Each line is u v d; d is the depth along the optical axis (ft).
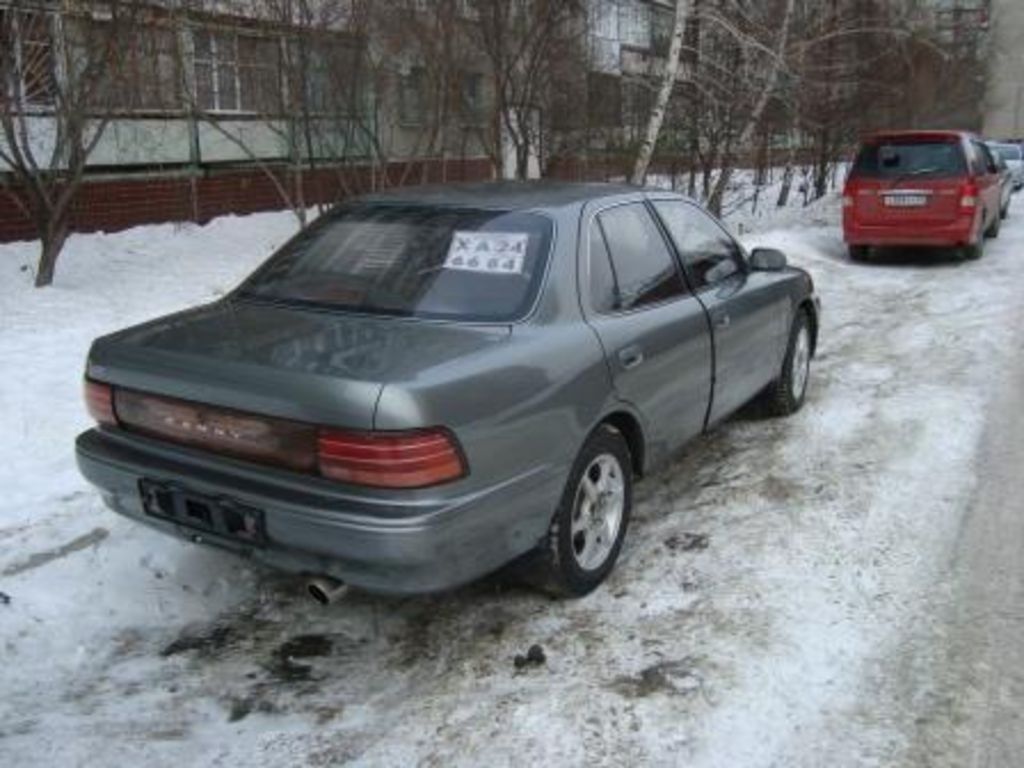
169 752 10.59
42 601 13.35
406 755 10.37
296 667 12.21
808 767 10.10
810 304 21.61
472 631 12.74
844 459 18.40
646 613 12.98
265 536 11.27
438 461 10.78
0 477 17.51
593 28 54.39
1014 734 10.61
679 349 15.29
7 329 27.45
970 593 13.46
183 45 39.32
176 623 13.17
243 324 12.89
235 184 52.75
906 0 59.16
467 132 50.80
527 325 12.61
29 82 33.32
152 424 12.19
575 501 13.02
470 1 42.75
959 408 21.47
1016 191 87.45
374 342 11.87
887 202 42.98
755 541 14.92
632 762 10.14
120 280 36.83
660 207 16.53
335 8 40.06
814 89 58.75
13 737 10.84
